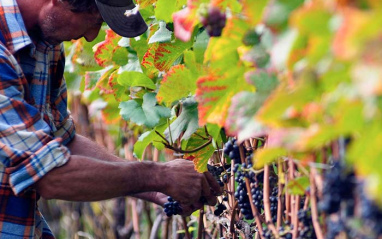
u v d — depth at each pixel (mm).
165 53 4918
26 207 5188
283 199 3992
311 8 2064
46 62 5605
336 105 2174
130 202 9914
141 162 4973
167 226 7699
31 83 5500
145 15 5676
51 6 5188
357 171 2281
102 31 6707
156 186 4957
